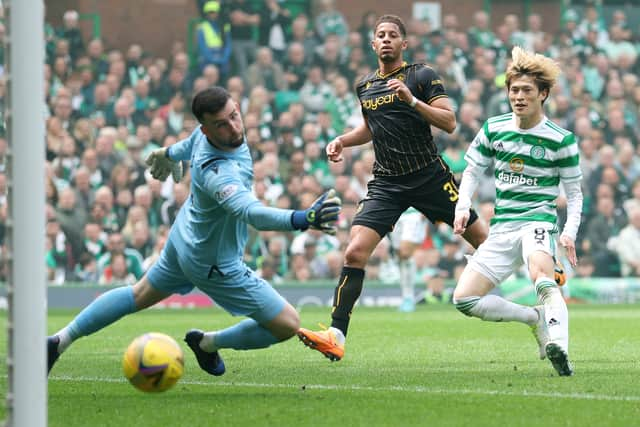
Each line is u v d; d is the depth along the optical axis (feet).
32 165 40.78
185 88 209.77
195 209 57.11
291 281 189.47
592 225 203.62
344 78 216.54
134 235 188.24
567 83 227.40
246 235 58.95
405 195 78.69
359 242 76.48
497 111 220.23
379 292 189.78
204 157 55.67
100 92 204.64
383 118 78.23
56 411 52.34
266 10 217.15
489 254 69.62
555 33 239.71
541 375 66.54
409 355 83.20
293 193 196.95
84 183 187.73
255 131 205.87
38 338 40.47
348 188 199.82
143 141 199.11
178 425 47.52
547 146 67.31
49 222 183.93
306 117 211.82
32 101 40.88
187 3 227.20
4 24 41.47
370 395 56.70
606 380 63.21
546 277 66.18
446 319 137.28
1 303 178.29
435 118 74.74
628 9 241.96
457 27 238.27
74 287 181.57
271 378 66.64
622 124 222.28
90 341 102.01
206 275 57.82
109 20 223.30
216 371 63.00
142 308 61.00
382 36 77.77
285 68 216.54
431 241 190.90
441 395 56.34
